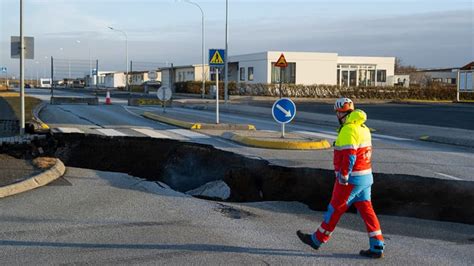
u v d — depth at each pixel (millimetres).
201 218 7430
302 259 5680
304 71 55188
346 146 5703
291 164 10961
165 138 14914
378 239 5754
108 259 5598
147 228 6836
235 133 15961
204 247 6051
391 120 24812
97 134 15734
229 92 54312
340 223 7453
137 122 21828
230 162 11891
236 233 6680
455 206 8477
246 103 42062
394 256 5863
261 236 6570
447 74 79188
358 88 53656
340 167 5762
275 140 14094
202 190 10961
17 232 6582
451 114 29531
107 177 10453
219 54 19188
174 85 64938
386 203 8789
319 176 9969
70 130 17609
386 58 60000
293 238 6520
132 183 9992
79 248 5977
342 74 59031
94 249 5941
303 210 8383
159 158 13938
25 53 15891
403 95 53875
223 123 20641
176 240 6312
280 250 5992
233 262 5527
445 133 17875
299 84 53219
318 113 29141
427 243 6496
